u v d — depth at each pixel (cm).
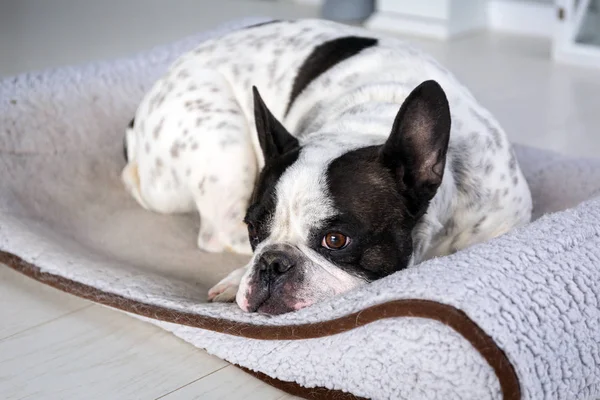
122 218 134
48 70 158
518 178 113
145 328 110
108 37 231
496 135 113
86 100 153
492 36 236
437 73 119
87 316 112
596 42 207
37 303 115
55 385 100
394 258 98
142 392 99
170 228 131
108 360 104
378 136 105
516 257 95
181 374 102
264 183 100
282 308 97
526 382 86
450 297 88
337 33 129
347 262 97
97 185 142
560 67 208
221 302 108
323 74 122
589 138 165
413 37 235
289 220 97
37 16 252
